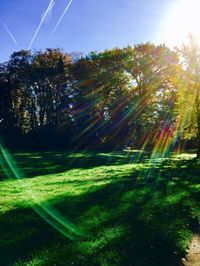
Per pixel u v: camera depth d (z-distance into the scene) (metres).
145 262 8.06
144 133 67.88
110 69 69.88
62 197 15.25
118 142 68.81
